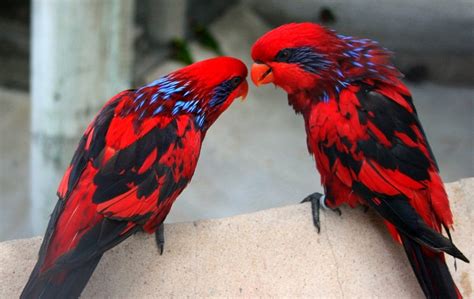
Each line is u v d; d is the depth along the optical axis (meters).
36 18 1.72
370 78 1.34
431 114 2.29
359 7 2.21
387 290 1.34
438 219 1.30
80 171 1.26
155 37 2.31
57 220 1.23
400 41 2.26
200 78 1.31
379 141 1.31
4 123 2.25
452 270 1.36
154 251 1.31
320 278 1.33
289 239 1.34
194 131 1.30
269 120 2.28
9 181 2.09
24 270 1.29
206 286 1.31
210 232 1.33
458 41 2.24
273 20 2.49
